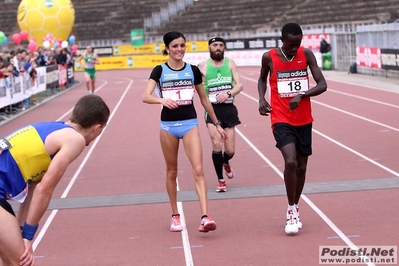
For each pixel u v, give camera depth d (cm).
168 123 805
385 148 1352
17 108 2497
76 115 536
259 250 729
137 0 6438
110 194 1071
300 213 885
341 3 5194
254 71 4509
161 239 800
